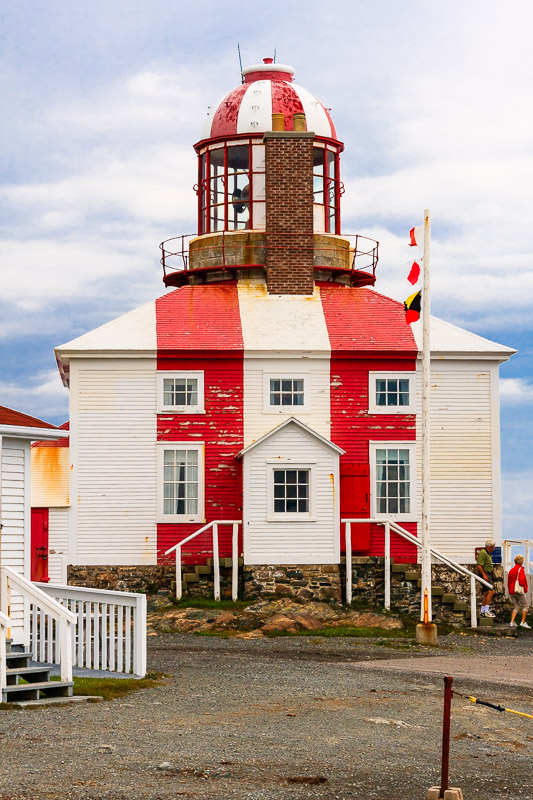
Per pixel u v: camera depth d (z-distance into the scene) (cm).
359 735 1418
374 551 3000
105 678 1719
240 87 3538
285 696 1650
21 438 1834
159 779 1149
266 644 2327
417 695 1723
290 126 3422
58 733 1324
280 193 3278
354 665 2039
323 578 2883
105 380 3009
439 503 3062
